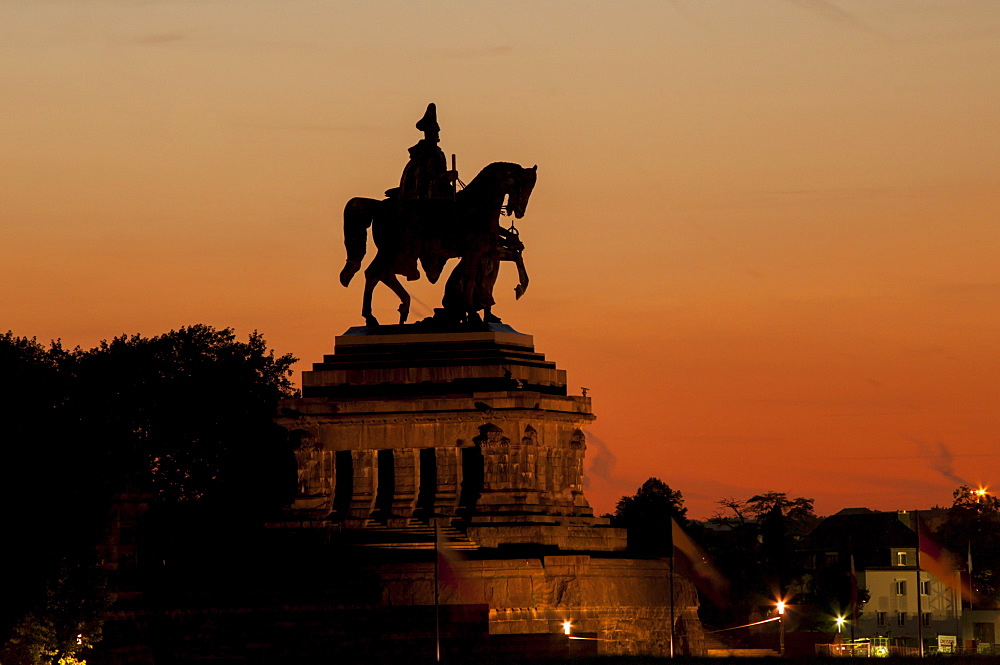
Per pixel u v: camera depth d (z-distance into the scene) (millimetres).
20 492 197750
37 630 195250
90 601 198125
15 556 195500
